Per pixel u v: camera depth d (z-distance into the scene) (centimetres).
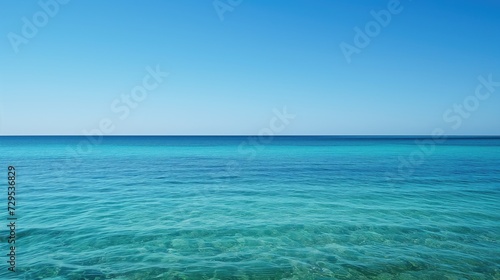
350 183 2556
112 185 2408
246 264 1008
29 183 2441
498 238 1253
